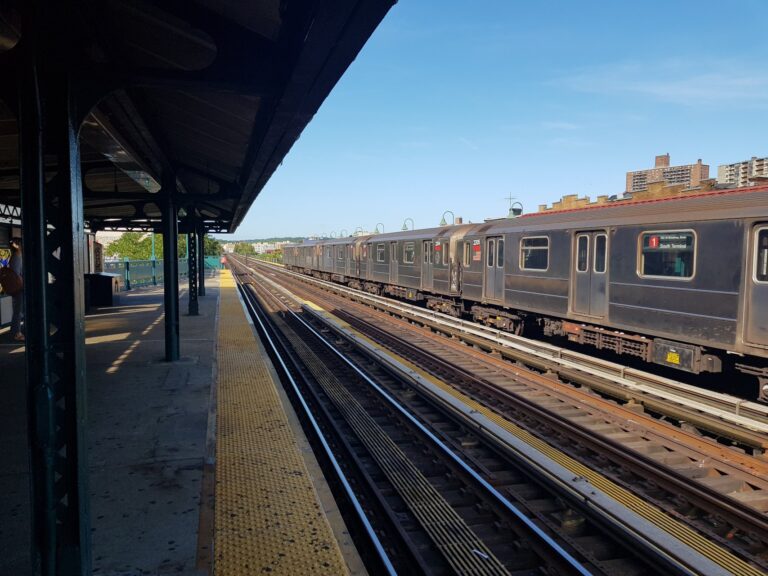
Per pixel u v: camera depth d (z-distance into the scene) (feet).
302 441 19.04
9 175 27.40
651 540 12.94
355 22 8.45
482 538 14.46
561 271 36.52
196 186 47.85
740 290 24.26
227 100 17.46
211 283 106.83
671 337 27.99
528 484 17.69
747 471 18.12
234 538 12.59
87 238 61.87
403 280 69.15
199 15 10.79
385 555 13.09
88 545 9.73
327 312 64.85
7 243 44.16
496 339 39.11
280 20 11.34
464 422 22.99
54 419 8.85
